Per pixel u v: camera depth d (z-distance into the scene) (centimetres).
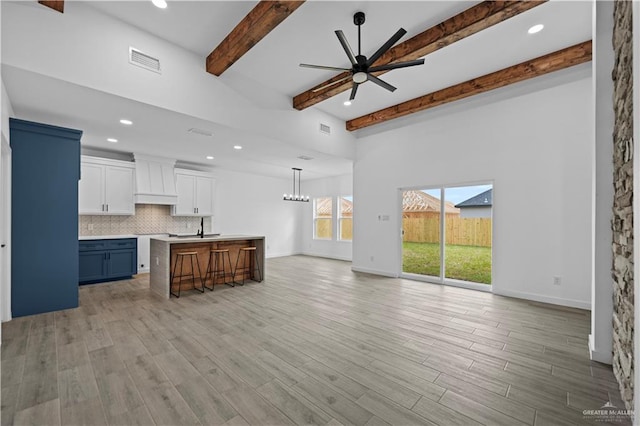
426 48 342
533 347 273
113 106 351
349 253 855
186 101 380
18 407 184
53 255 373
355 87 351
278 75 445
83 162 543
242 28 322
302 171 829
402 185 592
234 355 255
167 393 200
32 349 265
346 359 249
